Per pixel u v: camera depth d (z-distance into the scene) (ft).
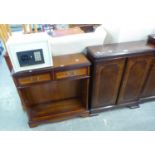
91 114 6.03
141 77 5.61
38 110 5.79
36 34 4.14
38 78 4.36
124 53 4.66
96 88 5.32
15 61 3.92
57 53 4.90
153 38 5.17
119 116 6.07
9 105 6.53
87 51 4.95
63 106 5.99
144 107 6.49
